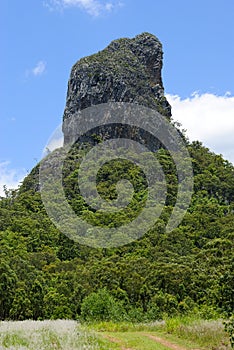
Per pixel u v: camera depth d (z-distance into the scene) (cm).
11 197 11856
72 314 4975
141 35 16150
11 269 5400
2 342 1612
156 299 4303
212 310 3091
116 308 3603
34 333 1866
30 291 5188
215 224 8381
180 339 2112
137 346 1883
